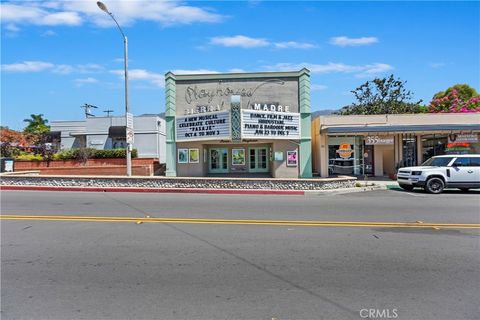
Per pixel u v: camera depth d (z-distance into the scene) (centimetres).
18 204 1316
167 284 521
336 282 531
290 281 534
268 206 1295
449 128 2369
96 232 845
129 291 496
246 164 2881
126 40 2103
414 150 2642
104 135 3697
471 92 4656
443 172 1794
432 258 648
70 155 2870
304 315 426
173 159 2641
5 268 589
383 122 2581
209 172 2864
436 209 1238
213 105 2617
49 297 477
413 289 505
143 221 985
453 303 460
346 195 1720
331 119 2606
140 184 1909
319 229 888
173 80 2631
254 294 487
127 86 2111
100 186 1933
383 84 4266
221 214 1112
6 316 423
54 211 1156
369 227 916
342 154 2648
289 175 2588
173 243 745
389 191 1908
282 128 2502
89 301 464
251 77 2614
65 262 620
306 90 2584
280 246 725
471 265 611
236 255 662
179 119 2594
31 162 2864
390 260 636
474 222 991
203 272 571
